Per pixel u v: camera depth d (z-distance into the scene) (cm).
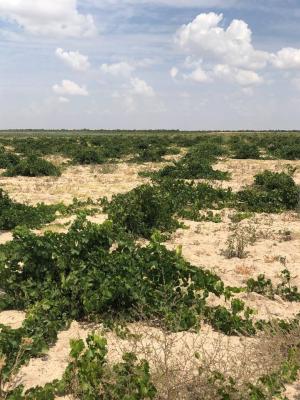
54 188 1697
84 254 674
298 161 2800
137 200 1077
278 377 431
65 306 604
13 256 658
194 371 450
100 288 598
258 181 1677
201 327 575
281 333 500
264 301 658
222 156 3052
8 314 619
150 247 664
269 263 827
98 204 1343
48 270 658
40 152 3231
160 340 480
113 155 2998
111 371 425
